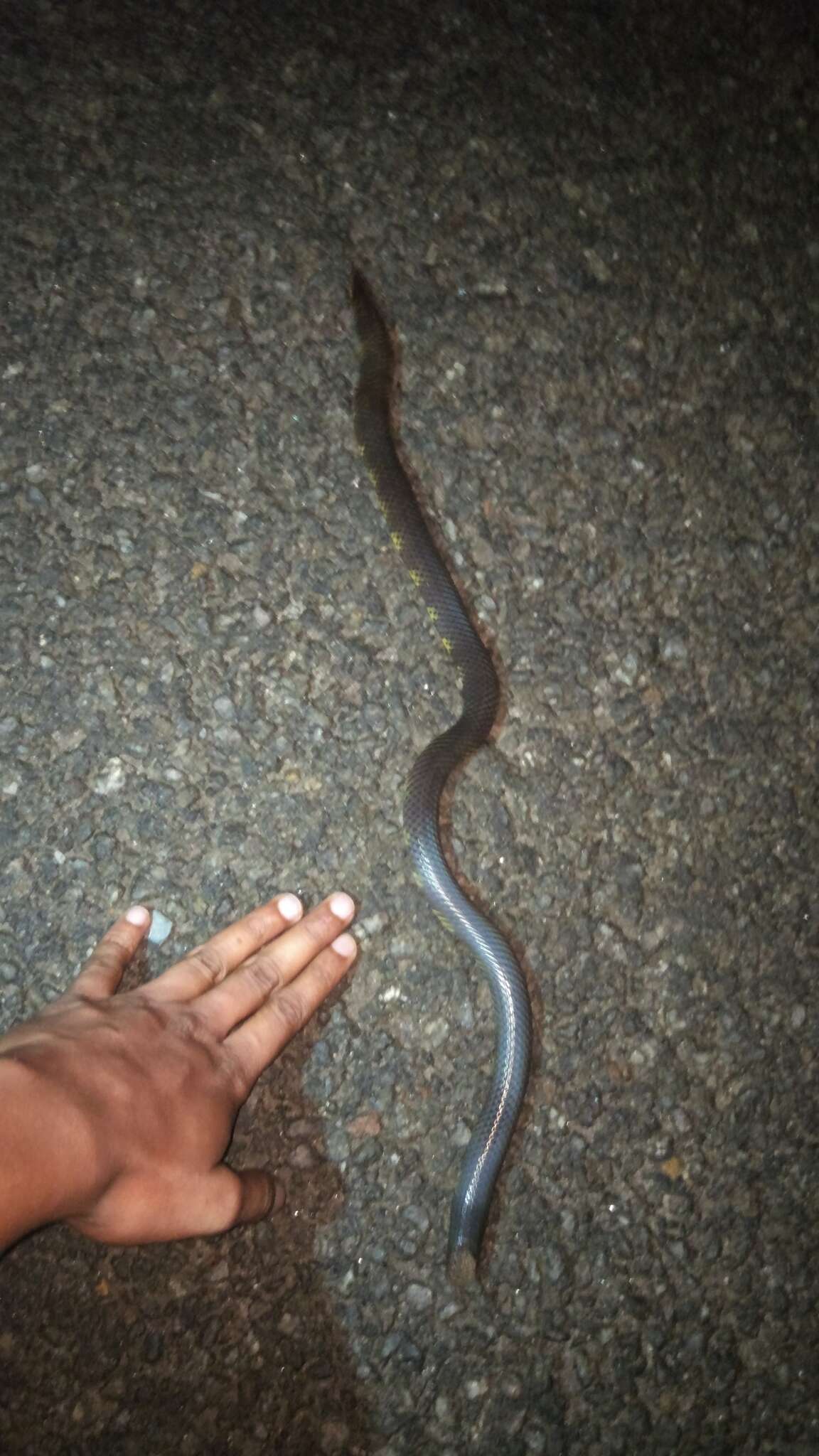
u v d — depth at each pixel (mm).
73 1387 600
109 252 755
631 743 696
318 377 739
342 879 661
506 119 817
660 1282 632
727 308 787
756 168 826
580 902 671
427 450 732
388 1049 644
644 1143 646
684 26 861
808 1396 626
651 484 743
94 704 672
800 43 866
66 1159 534
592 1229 634
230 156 786
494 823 675
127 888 651
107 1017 596
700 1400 622
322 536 708
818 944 679
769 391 770
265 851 661
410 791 662
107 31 812
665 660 712
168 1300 611
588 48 845
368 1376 611
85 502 704
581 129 822
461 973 653
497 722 690
